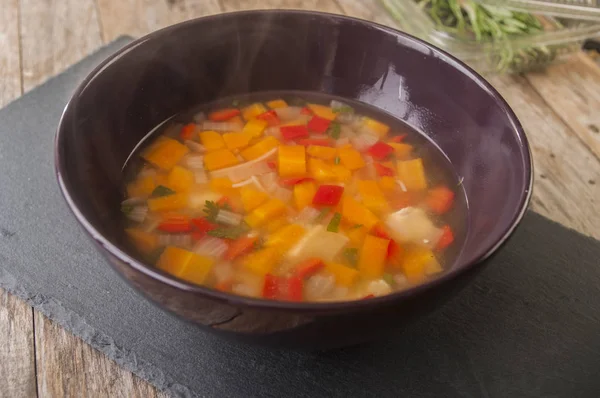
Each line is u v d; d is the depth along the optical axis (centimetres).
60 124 32
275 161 41
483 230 35
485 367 35
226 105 43
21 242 38
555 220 42
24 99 46
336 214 38
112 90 37
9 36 53
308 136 42
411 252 37
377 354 35
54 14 55
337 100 44
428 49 40
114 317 35
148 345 35
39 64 51
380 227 37
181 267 35
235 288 34
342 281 35
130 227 37
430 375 34
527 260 39
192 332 35
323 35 42
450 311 37
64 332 35
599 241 40
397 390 34
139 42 38
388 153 41
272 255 36
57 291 36
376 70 42
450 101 40
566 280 38
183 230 37
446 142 41
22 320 36
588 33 53
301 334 29
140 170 39
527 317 37
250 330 30
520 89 51
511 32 52
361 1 58
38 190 41
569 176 45
